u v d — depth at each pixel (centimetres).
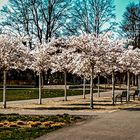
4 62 2744
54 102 3541
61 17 5834
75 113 2416
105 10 5712
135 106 3159
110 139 1354
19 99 3859
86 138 1367
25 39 2981
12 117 2097
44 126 1745
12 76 6925
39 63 3347
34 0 5812
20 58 2802
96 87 7056
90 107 2862
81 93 5225
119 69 3459
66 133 1484
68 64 3353
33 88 5791
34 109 2748
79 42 2861
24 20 5694
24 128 1669
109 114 2322
